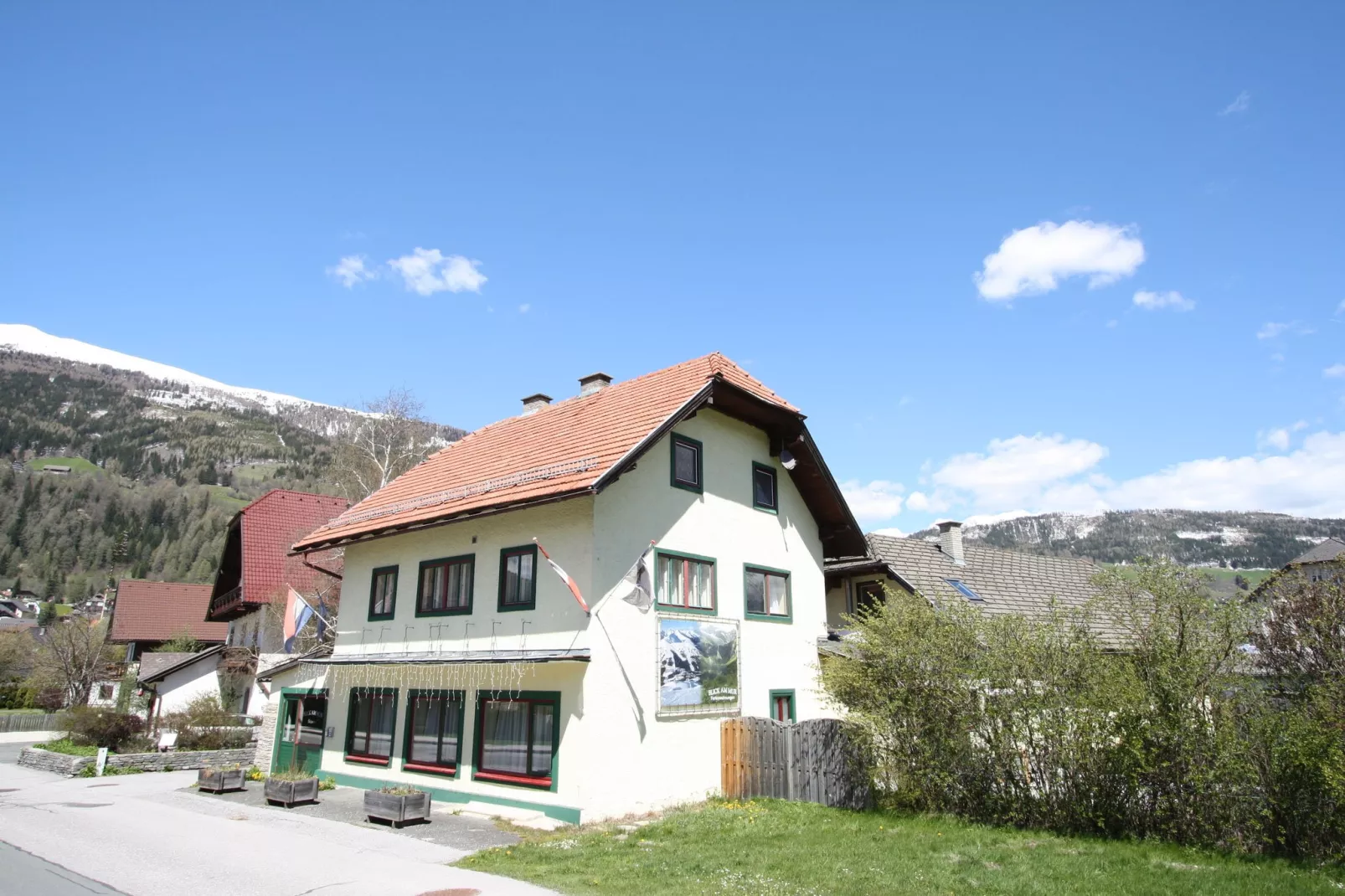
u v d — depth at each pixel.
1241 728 10.21
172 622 46.44
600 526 14.15
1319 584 10.86
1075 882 8.98
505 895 8.77
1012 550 30.53
